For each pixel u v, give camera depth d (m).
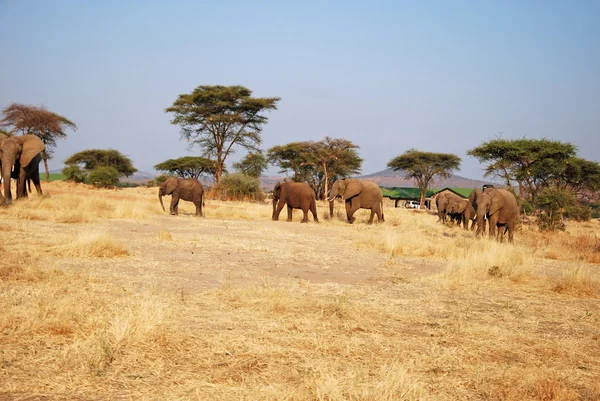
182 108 54.66
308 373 4.85
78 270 9.20
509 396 4.61
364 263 12.79
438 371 5.15
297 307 7.46
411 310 7.85
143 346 5.29
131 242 13.34
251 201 47.44
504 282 10.84
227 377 4.67
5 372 4.46
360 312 7.31
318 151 71.00
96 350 4.93
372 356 5.48
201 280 9.27
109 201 24.73
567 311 8.42
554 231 31.16
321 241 16.91
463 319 7.45
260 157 62.00
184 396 4.20
